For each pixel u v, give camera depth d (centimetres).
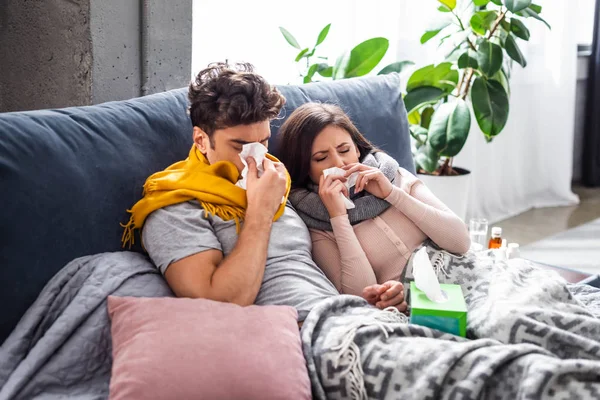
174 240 155
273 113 165
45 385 139
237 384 129
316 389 139
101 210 159
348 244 177
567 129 410
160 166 173
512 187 398
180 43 224
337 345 143
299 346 141
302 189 188
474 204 371
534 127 403
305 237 177
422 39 304
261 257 157
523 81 386
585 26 434
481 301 167
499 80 309
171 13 219
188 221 159
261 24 280
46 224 150
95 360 144
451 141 285
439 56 336
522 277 173
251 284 154
